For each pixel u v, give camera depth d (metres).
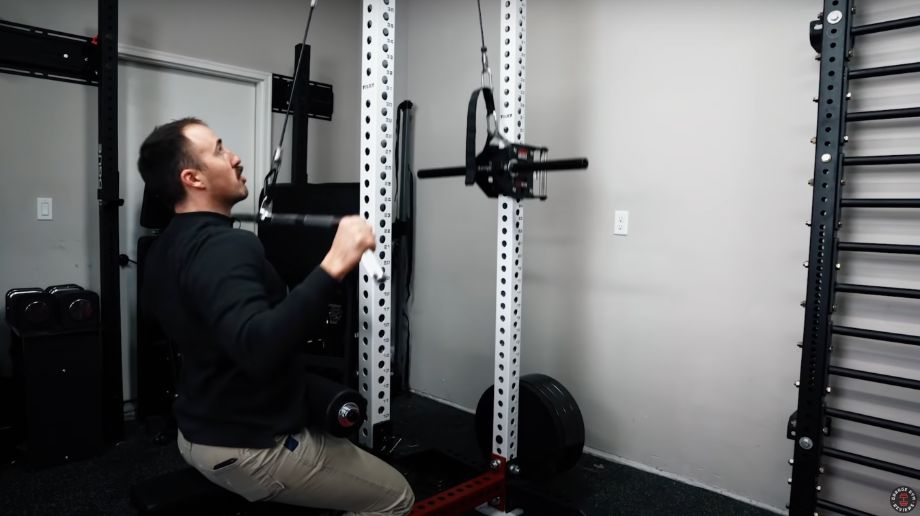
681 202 2.41
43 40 2.61
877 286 1.79
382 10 1.70
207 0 3.10
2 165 2.59
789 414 2.16
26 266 2.67
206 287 0.99
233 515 1.25
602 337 2.69
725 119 2.28
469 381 3.32
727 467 2.33
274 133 3.41
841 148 1.73
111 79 2.54
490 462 2.18
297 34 3.47
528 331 2.96
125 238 2.97
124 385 2.99
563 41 2.76
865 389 1.99
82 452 2.49
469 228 3.29
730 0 2.25
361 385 1.80
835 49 1.72
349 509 1.30
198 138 1.14
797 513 1.83
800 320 2.13
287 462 1.14
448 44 3.36
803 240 2.11
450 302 3.41
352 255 1.01
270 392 1.12
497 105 3.12
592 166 2.68
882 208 1.93
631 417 2.60
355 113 3.77
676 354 2.45
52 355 2.39
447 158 3.39
